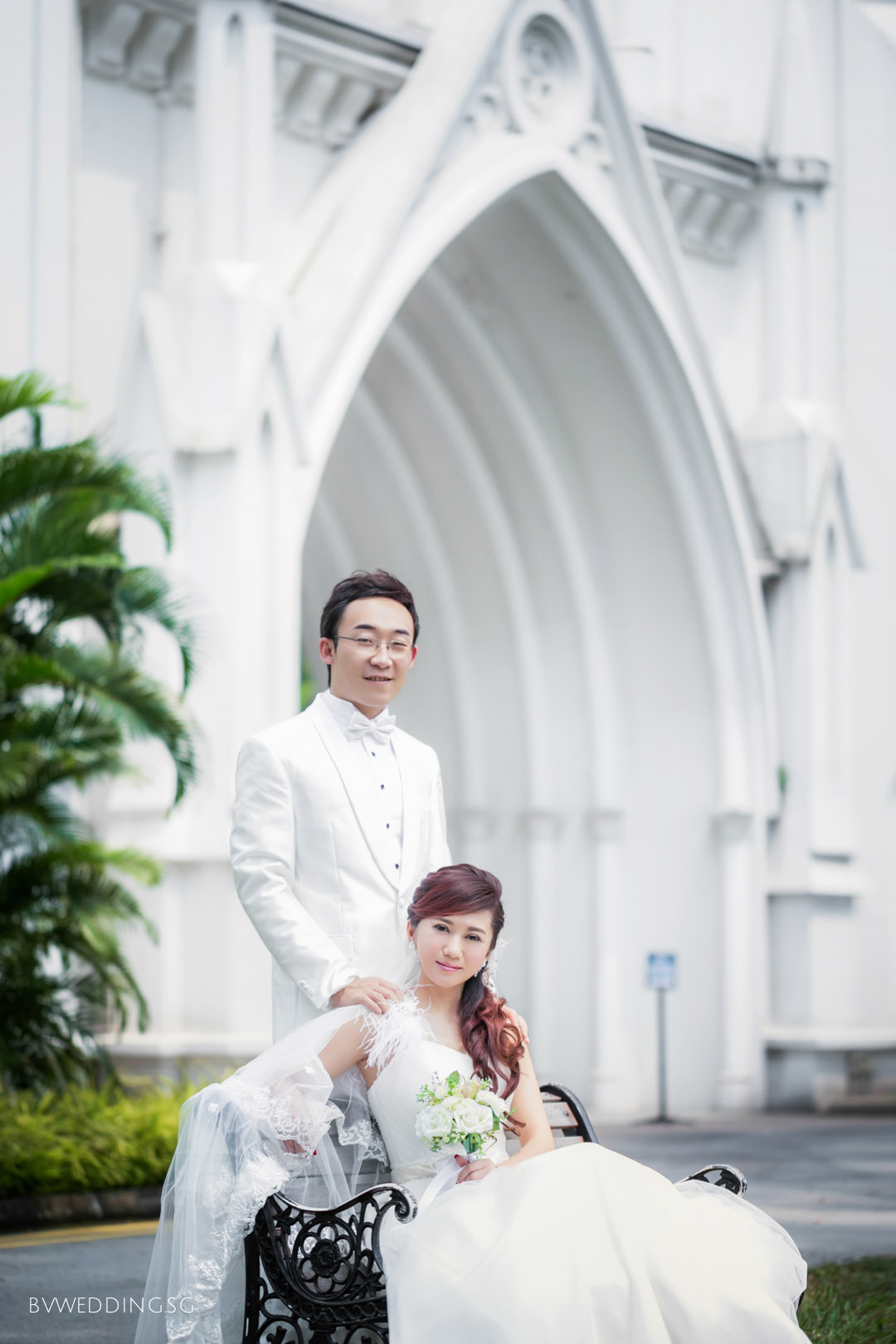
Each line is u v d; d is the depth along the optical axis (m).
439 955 3.83
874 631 19.73
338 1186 3.71
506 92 14.87
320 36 14.06
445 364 17.38
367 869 3.98
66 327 12.35
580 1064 17.64
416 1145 3.73
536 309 16.77
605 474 17.64
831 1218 8.59
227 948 11.69
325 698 4.17
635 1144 13.02
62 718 9.65
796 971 17.34
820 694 17.77
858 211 19.78
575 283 16.27
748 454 18.05
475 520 18.00
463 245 16.06
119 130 13.40
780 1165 11.41
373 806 4.04
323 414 12.96
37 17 12.43
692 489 17.17
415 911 3.89
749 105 18.52
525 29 15.12
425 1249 3.37
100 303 13.16
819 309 18.45
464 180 14.35
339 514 18.80
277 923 3.84
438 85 14.34
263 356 12.38
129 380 12.65
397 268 13.70
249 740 4.08
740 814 17.03
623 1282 3.27
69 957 9.80
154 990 11.82
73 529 9.16
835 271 19.53
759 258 18.50
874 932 19.20
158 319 12.59
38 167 12.33
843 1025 17.50
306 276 13.70
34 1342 5.14
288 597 12.38
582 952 17.83
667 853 17.62
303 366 12.98
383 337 16.80
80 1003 10.03
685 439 16.97
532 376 17.41
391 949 3.97
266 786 3.99
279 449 12.50
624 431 17.22
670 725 17.75
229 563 12.10
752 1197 9.54
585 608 17.94
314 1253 3.49
